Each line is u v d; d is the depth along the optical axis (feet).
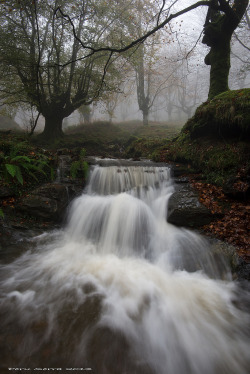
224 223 14.37
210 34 27.89
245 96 18.75
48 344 7.35
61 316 8.61
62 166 21.49
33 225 15.57
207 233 14.14
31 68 37.76
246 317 9.05
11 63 36.45
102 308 9.15
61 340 7.54
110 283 10.96
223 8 23.71
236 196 16.08
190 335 8.20
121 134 58.44
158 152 27.07
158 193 19.61
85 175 20.27
